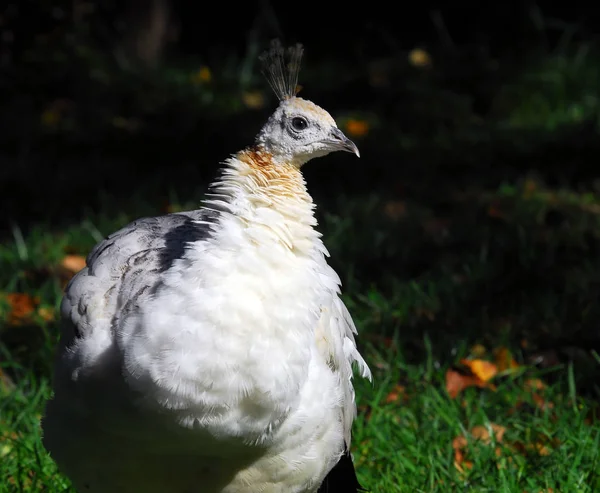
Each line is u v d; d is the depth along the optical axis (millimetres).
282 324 4395
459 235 10164
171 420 4402
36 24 16688
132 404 4422
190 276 4375
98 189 11859
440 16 18828
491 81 15797
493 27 18188
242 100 15891
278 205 4539
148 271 4793
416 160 12969
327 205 11211
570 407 6930
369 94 15797
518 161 12773
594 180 12039
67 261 9430
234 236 4422
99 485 4898
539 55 16578
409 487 6004
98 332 4645
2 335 8055
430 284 8805
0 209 11312
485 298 8633
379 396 6898
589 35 17672
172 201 11180
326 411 4898
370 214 10844
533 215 10742
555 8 18203
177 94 16062
